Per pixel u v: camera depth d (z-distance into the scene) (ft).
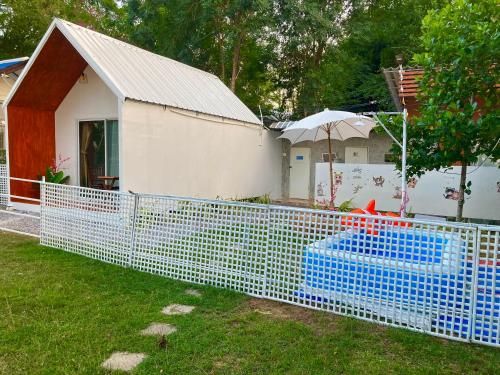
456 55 18.39
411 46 67.15
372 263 12.98
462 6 18.35
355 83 71.36
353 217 13.34
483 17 18.07
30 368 9.61
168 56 65.41
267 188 48.83
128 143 28.12
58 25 29.37
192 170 34.91
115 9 87.66
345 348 10.93
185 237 16.67
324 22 57.82
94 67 28.76
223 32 64.03
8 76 40.88
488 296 11.44
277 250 14.65
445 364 10.23
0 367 9.62
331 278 13.70
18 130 34.12
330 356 10.46
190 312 13.25
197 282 16.22
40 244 21.72
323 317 13.09
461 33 18.21
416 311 12.28
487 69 17.90
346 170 35.01
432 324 12.25
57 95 35.47
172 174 32.45
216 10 59.36
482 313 11.48
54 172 36.19
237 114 41.86
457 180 30.50
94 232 19.56
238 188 42.42
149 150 29.99
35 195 35.27
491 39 16.60
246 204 15.02
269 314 13.29
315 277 13.97
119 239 18.60
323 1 62.54
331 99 67.21
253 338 11.40
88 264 18.31
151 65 35.65
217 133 38.40
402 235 12.55
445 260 11.83
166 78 35.50
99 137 35.45
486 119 18.25
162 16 65.77
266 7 55.26
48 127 36.50
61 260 18.80
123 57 32.94
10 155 33.53
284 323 12.49
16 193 34.01
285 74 73.31
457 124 18.89
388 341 11.46
